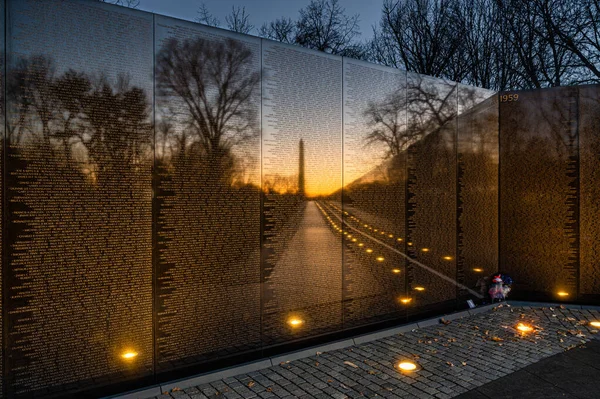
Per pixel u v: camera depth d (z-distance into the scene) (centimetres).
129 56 507
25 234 446
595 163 890
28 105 445
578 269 906
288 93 642
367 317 730
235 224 591
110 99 494
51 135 458
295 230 649
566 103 909
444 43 2023
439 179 838
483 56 1945
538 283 934
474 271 902
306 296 661
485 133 928
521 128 942
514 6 1745
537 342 686
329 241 686
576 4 1548
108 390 495
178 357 545
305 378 557
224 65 581
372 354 643
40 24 452
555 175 917
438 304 832
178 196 543
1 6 430
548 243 925
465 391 514
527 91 938
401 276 777
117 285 501
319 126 675
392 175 766
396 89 776
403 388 524
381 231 750
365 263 730
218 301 577
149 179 521
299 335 652
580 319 811
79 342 478
